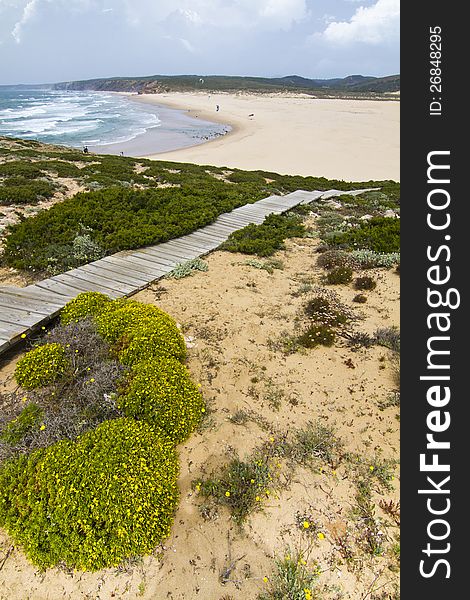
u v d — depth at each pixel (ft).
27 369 16.16
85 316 20.33
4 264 29.25
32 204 44.16
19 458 12.60
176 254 32.60
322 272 31.09
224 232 39.29
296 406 16.74
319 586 10.53
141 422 13.98
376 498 12.85
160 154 121.19
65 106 345.92
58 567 10.80
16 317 21.02
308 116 204.74
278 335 21.76
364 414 16.33
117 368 16.74
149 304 22.53
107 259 30.48
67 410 14.53
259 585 10.55
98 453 12.10
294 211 51.21
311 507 12.47
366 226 41.83
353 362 19.57
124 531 10.73
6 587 10.40
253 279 29.07
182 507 12.40
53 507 11.10
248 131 161.17
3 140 98.78
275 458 14.12
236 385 17.85
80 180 57.82
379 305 25.35
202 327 22.25
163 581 10.61
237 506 12.32
